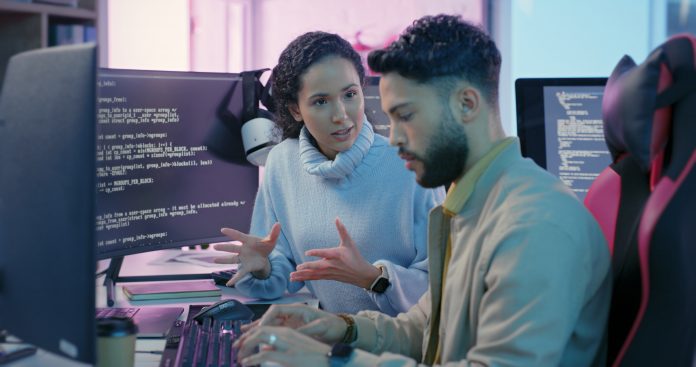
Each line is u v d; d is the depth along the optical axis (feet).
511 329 3.36
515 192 3.69
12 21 9.80
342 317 4.54
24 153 3.55
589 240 3.60
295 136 6.39
